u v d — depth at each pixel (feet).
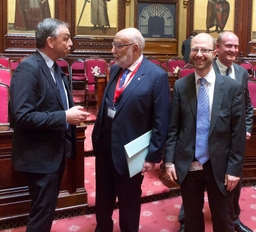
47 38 6.98
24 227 9.50
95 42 28.94
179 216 9.47
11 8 26.86
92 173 12.71
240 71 8.82
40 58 7.07
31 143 7.04
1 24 26.84
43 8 27.45
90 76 23.84
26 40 27.37
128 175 7.64
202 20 31.50
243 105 6.77
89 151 14.60
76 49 28.63
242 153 6.77
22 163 7.04
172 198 11.53
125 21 29.84
